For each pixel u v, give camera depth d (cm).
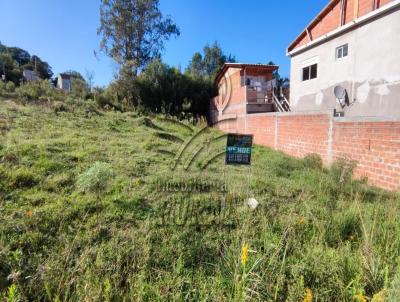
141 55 2205
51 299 165
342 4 898
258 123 1084
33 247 218
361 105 833
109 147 602
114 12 1992
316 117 698
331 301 174
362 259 200
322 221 276
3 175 347
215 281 189
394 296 154
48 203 297
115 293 172
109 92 1603
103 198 322
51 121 793
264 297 169
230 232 267
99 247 224
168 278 192
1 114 738
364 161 540
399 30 707
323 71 1001
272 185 417
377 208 312
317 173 507
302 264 198
